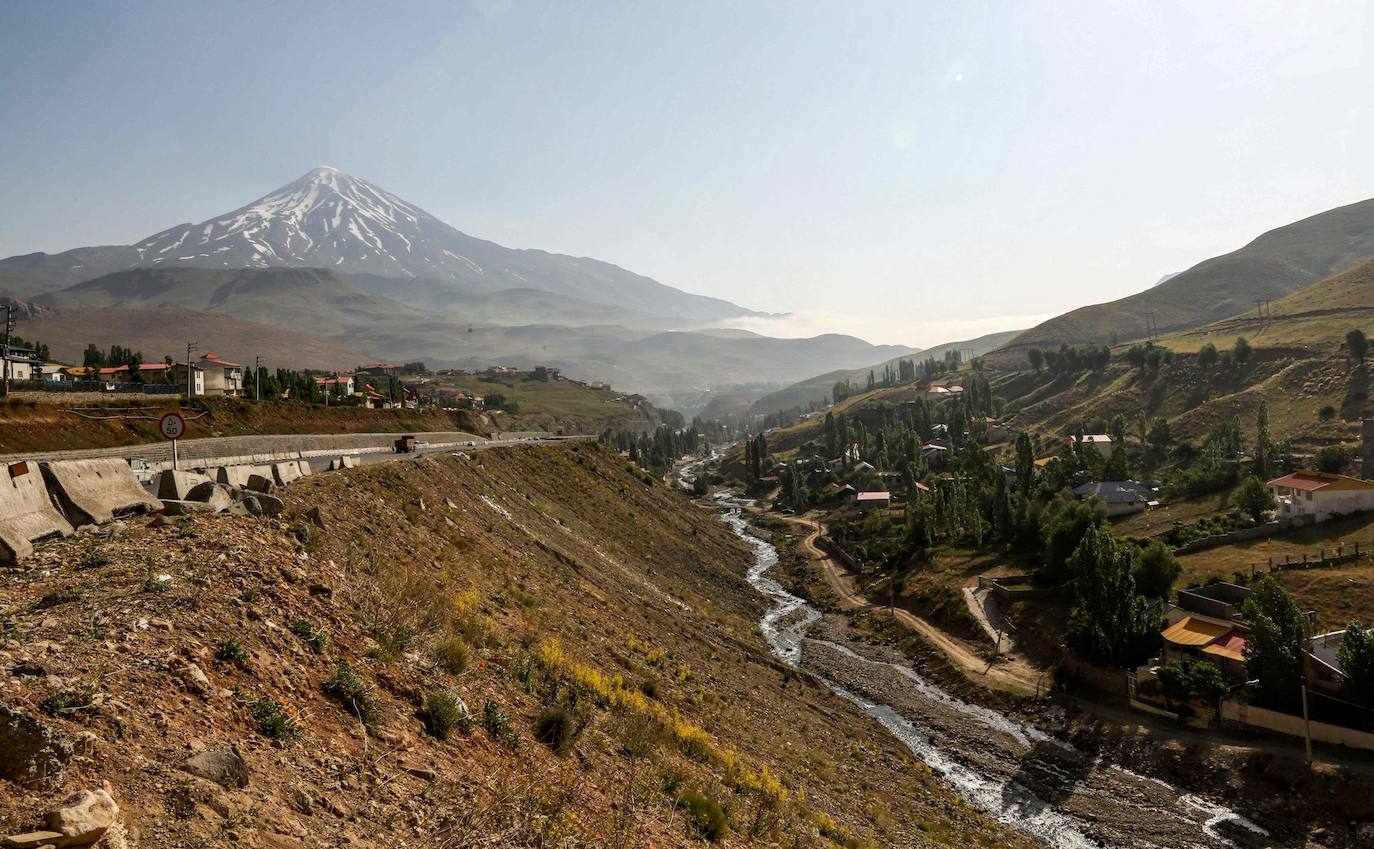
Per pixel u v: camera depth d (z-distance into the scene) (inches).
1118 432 6943.9
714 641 2177.7
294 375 5944.9
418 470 1947.6
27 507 649.0
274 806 350.9
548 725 649.6
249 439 2770.7
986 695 2432.3
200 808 317.4
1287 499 3440.0
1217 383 7583.7
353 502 1288.1
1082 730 2123.5
